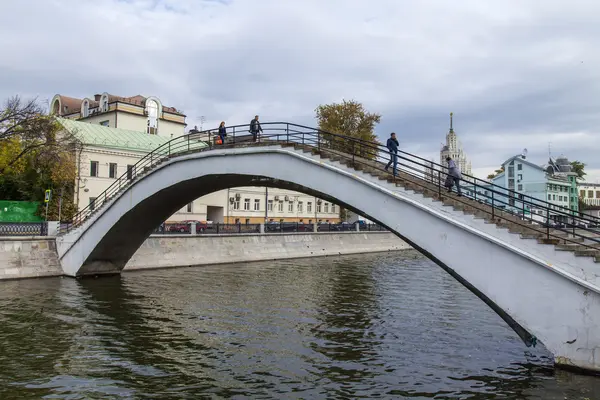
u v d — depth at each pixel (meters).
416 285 33.16
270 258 49.00
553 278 13.27
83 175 49.75
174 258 40.50
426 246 15.84
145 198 28.14
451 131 177.62
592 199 135.75
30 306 23.50
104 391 13.15
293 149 20.55
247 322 21.20
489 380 13.82
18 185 43.19
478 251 14.64
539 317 13.43
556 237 13.92
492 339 18.55
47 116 42.03
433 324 21.14
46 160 41.62
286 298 27.27
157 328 19.91
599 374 12.59
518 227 14.64
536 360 15.68
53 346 17.20
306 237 55.41
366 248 63.25
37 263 33.06
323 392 13.11
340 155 19.34
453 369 14.92
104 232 30.86
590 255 12.78
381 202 17.22
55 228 35.00
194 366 15.24
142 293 27.75
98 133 55.00
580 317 12.86
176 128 73.56
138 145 56.78
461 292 30.17
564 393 12.14
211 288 30.03
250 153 22.33
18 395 12.80
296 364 15.47
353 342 18.11
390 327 20.55
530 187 79.06
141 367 15.10
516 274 13.87
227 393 13.05
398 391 13.12
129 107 67.25
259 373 14.59
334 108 63.91
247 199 68.38
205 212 61.44
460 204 15.46
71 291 27.73
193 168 25.30
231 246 45.97
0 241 31.59
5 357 15.92
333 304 25.70
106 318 21.47
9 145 41.50
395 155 17.44
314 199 80.94
